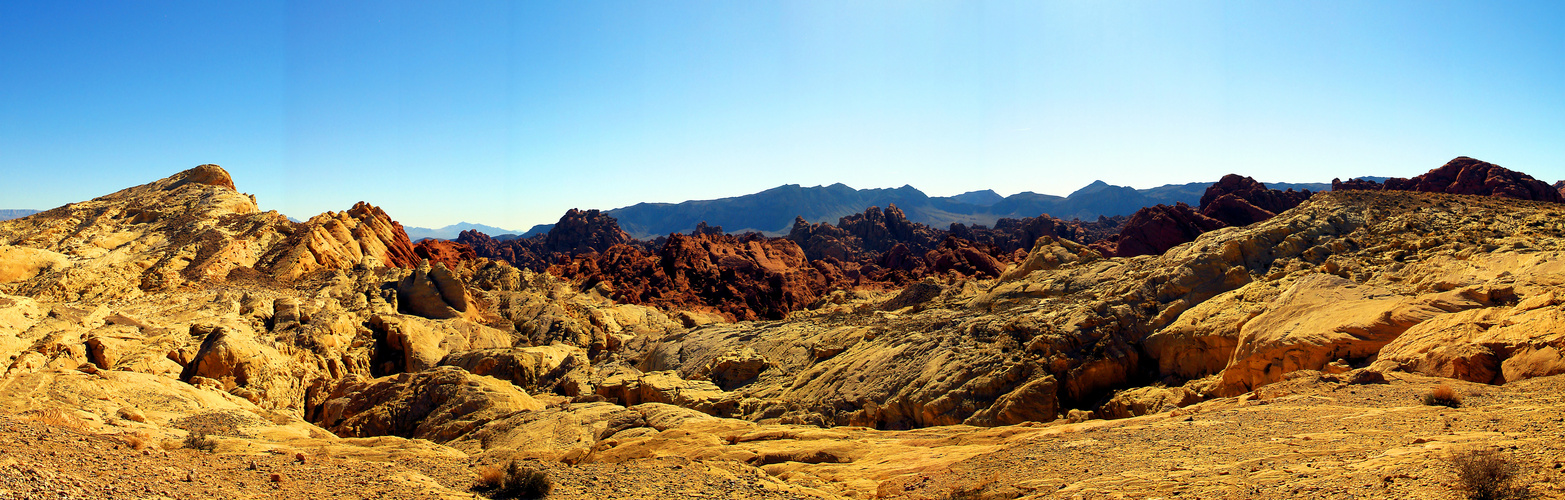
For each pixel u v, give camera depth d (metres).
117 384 37.56
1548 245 36.12
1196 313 40.91
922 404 39.28
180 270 74.19
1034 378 38.16
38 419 20.86
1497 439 14.20
